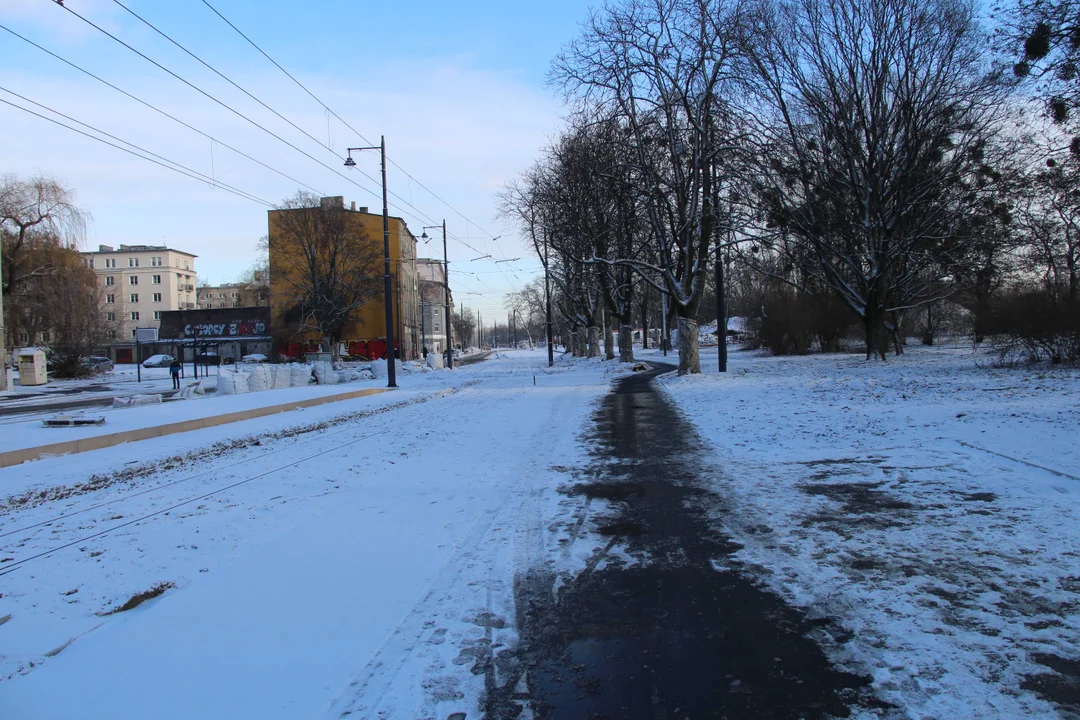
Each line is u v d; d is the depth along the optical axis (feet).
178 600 15.35
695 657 12.32
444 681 11.62
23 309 148.25
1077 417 32.86
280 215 175.52
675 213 88.48
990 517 19.70
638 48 76.54
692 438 37.68
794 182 86.63
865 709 10.34
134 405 61.05
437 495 25.44
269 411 57.67
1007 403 39.96
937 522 19.60
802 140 85.05
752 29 78.74
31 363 112.78
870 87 80.59
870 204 83.76
